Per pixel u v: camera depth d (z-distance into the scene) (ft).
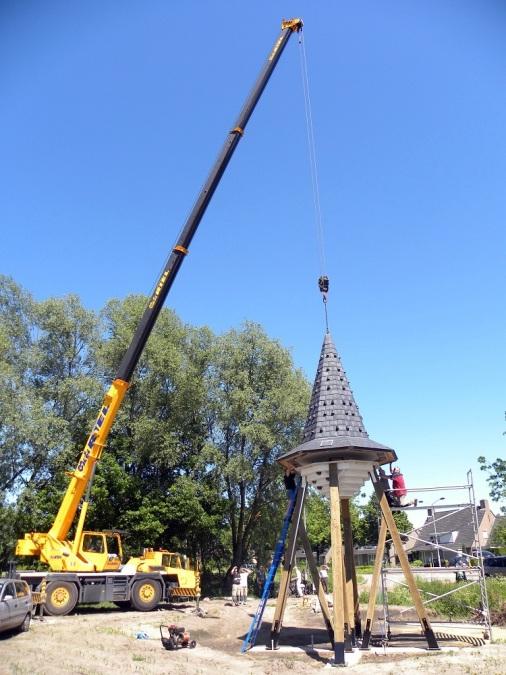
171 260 67.05
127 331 117.39
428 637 42.39
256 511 121.08
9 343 106.73
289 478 48.67
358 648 44.04
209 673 36.17
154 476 118.52
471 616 62.90
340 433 43.75
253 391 117.80
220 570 132.77
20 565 95.86
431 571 50.96
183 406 115.44
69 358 117.19
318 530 200.64
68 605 68.95
